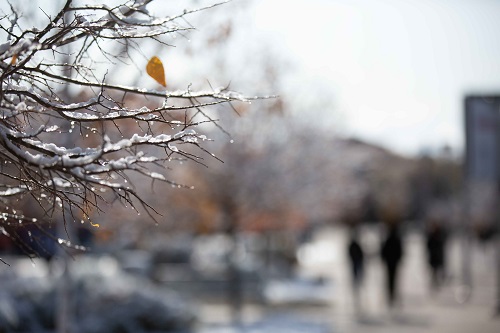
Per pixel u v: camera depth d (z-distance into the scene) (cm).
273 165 2608
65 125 1046
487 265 4847
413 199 9588
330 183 2939
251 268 3300
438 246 3356
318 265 5228
